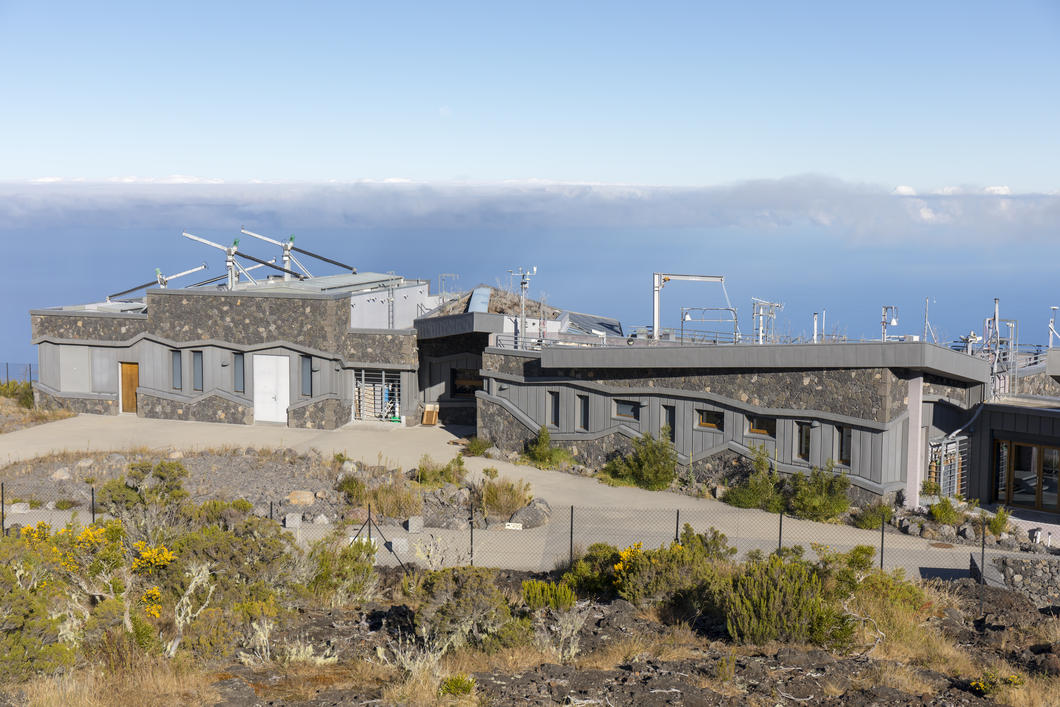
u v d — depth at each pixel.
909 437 29.89
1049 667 16.22
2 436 40.25
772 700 13.55
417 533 27.47
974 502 30.69
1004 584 22.72
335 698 13.19
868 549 20.81
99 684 13.23
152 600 16.77
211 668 14.56
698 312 36.75
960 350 33.19
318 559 20.39
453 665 14.88
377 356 42.72
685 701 13.25
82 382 45.34
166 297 43.69
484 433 39.34
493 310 44.34
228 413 43.34
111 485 23.00
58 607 15.50
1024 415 31.39
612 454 35.44
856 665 15.34
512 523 28.27
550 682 13.91
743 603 17.17
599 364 35.03
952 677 15.52
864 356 29.33
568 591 18.44
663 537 27.45
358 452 38.09
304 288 47.31
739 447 32.34
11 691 12.64
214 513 23.41
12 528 25.41
